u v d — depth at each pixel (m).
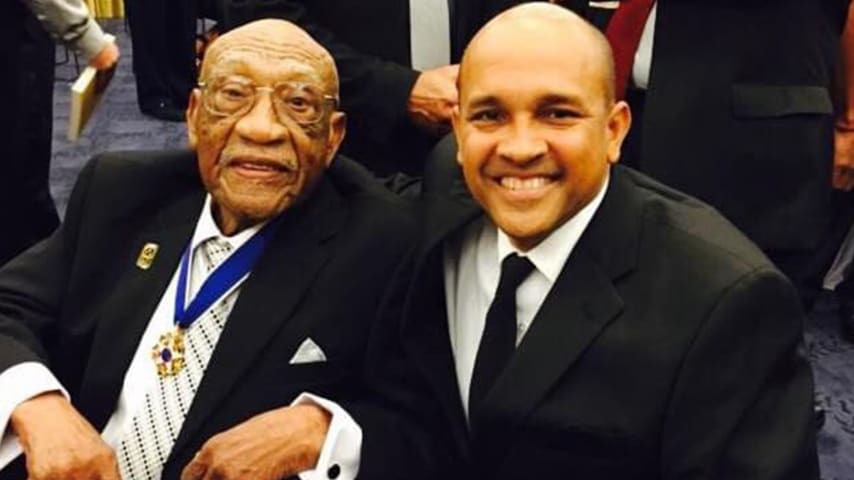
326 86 1.42
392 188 1.57
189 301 1.47
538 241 1.24
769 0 1.72
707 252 1.17
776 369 1.15
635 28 1.75
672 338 1.14
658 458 1.18
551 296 1.22
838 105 1.95
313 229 1.47
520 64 1.15
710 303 1.13
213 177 1.42
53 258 1.58
